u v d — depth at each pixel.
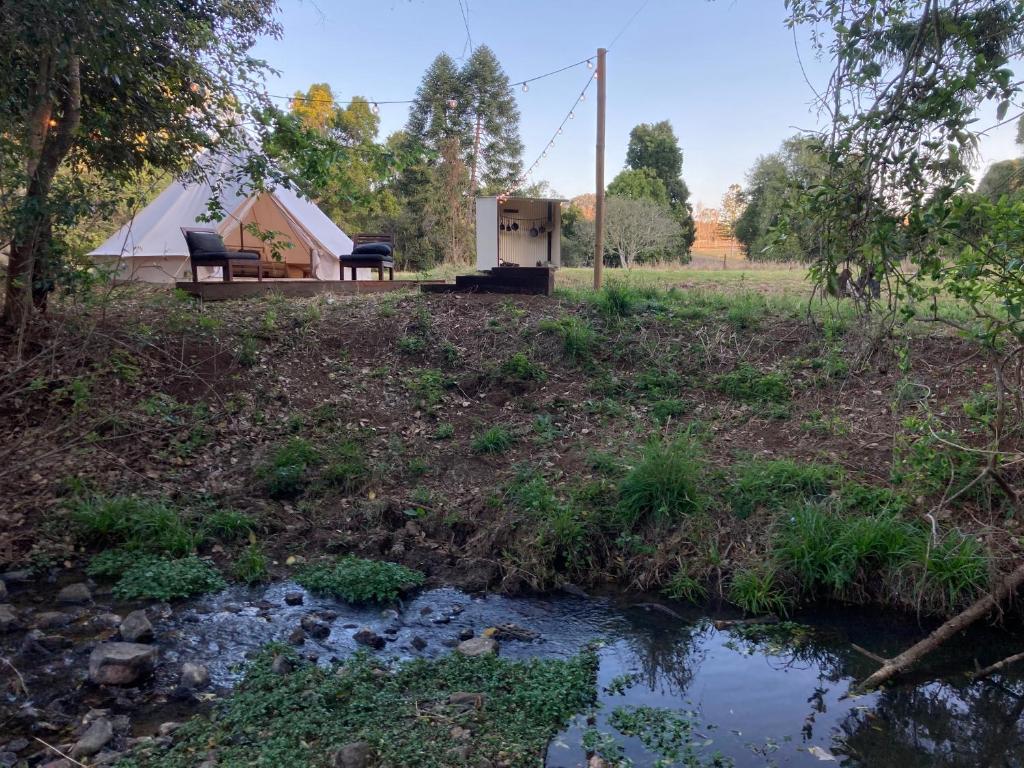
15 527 6.48
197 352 9.44
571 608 6.07
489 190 35.28
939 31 3.64
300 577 6.20
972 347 8.85
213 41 8.93
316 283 12.51
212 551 6.56
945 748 4.29
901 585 5.98
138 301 10.80
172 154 9.91
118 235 14.84
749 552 6.46
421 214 35.59
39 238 8.18
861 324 4.81
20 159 7.91
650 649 5.40
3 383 7.92
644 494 6.93
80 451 7.52
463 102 33.28
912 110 3.66
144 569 6.00
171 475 7.58
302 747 3.89
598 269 13.31
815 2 3.99
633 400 9.15
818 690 4.89
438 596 6.18
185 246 14.95
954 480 6.65
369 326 10.52
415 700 4.41
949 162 3.75
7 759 3.76
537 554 6.56
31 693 4.39
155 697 4.45
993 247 4.05
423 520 7.16
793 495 6.92
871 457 7.42
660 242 30.89
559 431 8.56
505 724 4.24
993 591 5.29
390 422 8.83
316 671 4.64
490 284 12.05
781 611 5.96
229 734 4.01
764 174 28.42
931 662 5.21
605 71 12.88
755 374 9.27
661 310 11.16
